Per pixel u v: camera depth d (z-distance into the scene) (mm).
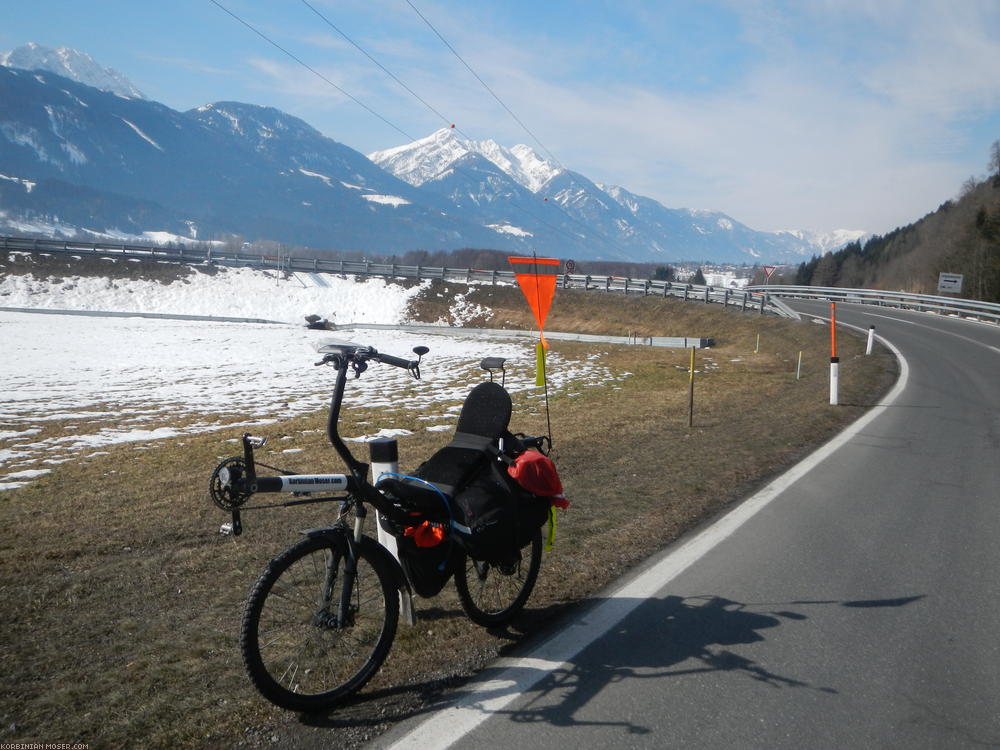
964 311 44000
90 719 3285
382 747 3100
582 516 6781
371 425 14375
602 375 25688
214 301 67125
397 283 72312
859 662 3928
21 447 13227
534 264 8109
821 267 128000
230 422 16219
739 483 8164
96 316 59000
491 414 4289
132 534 6348
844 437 10938
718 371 26859
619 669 3826
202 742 3129
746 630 4332
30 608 4613
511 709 3416
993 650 4090
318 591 3664
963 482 8211
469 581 4766
